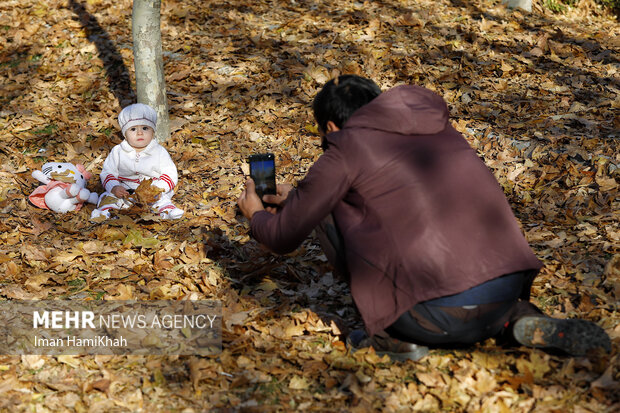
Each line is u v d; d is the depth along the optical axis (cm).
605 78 658
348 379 295
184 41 790
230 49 762
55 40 816
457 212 267
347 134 274
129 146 469
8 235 456
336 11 848
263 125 609
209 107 652
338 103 286
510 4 878
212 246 426
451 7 866
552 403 270
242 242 440
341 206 286
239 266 403
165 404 290
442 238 265
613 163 484
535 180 486
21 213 489
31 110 671
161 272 406
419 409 278
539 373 285
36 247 432
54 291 391
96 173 559
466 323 272
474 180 274
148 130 469
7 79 747
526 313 282
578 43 760
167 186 479
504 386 283
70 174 489
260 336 337
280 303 368
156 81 567
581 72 676
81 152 589
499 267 269
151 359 323
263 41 770
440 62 701
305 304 366
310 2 884
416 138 276
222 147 580
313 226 281
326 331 339
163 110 580
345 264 292
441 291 265
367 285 276
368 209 273
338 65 699
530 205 458
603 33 804
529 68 681
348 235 277
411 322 278
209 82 698
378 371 301
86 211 492
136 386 304
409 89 282
